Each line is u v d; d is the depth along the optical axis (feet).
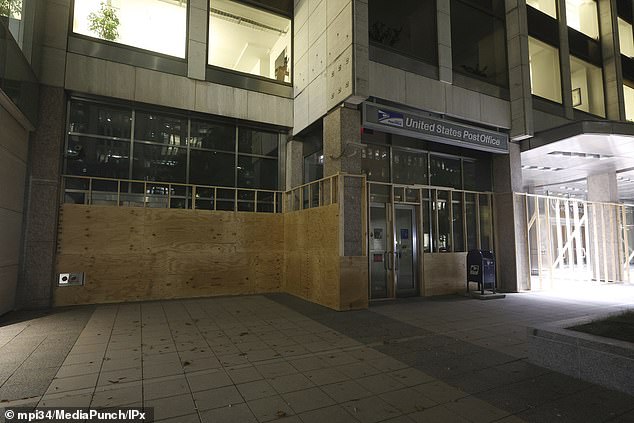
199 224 34.09
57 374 14.84
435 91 35.32
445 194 39.45
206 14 36.09
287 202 38.78
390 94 32.45
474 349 18.58
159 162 34.68
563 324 16.84
